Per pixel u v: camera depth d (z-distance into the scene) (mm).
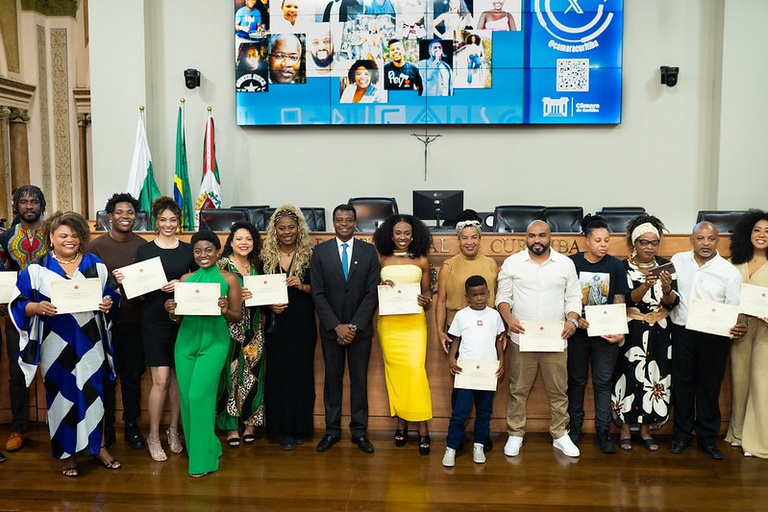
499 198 8031
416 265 3682
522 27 7711
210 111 8117
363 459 3484
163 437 3854
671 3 7758
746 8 7480
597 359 3561
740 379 3617
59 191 10531
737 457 3512
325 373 3682
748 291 3346
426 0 7738
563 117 7785
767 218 3492
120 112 7895
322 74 7871
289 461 3453
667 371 3572
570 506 2904
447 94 7820
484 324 3447
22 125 9945
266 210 6691
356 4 7777
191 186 8164
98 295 3199
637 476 3248
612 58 7699
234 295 3422
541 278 3453
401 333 3621
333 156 8117
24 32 10008
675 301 3512
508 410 3611
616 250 3982
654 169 7902
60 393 3191
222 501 2955
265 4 7816
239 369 3666
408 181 8086
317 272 3590
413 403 3521
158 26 8102
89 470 3334
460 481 3184
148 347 3457
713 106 7758
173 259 3570
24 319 3158
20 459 3496
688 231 7902
